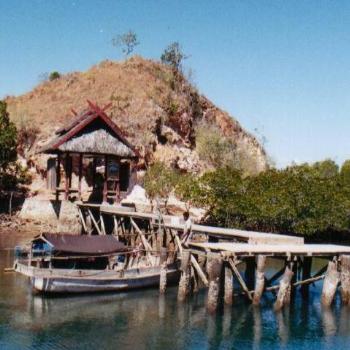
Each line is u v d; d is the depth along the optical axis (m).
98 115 47.81
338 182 55.69
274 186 50.12
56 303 27.22
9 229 52.25
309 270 29.77
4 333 22.61
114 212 41.84
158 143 74.38
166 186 58.97
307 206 48.50
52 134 70.44
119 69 91.00
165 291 30.02
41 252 29.59
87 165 64.75
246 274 30.44
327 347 22.28
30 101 86.88
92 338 22.36
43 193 62.59
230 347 21.91
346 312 26.98
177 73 95.38
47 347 21.19
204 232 33.41
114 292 29.67
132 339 22.42
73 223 48.56
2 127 59.94
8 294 28.52
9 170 62.59
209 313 25.62
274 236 31.09
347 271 27.19
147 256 34.81
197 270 28.33
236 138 96.12
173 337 22.78
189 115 85.69
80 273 28.58
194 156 77.50
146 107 77.94
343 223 49.53
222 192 50.72
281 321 25.28
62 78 93.56
